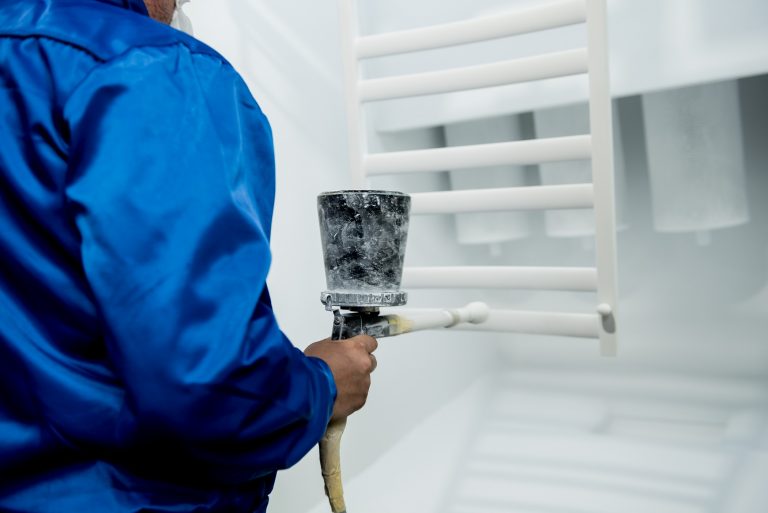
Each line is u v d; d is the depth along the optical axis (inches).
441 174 77.9
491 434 71.4
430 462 68.4
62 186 22.5
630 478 62.5
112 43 23.2
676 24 53.2
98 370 23.5
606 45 42.7
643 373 73.9
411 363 71.1
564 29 56.7
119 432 22.7
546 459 66.7
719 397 69.3
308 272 62.1
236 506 26.5
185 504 24.8
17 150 23.1
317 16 64.1
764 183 68.4
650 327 73.9
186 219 21.9
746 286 70.0
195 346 21.2
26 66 23.4
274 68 59.4
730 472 60.7
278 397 23.2
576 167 64.7
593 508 59.7
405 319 33.8
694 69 53.0
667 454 64.4
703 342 71.9
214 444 22.3
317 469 62.6
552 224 67.6
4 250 23.3
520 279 46.8
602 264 44.0
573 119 64.2
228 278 22.3
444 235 76.4
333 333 31.4
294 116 61.0
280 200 59.4
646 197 72.8
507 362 80.4
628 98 71.7
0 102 23.5
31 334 23.3
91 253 21.2
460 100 62.6
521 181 72.7
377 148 68.1
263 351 22.5
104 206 21.2
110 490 24.0
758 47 50.9
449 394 74.9
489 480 65.3
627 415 70.2
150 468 24.6
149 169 21.8
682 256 72.2
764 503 56.7
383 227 29.2
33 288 23.3
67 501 23.8
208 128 23.2
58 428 23.3
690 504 58.3
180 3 34.5
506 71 45.6
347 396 28.3
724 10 51.7
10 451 23.7
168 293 21.1
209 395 21.2
